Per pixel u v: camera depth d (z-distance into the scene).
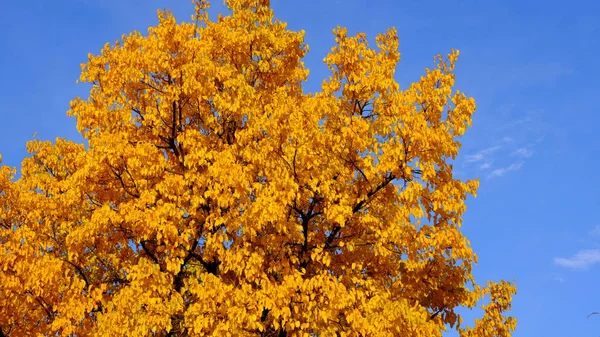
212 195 9.14
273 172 8.59
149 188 9.83
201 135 10.33
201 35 11.20
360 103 10.25
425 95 9.07
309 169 8.92
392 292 9.72
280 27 12.11
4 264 9.55
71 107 11.31
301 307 8.30
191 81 9.89
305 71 12.09
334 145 9.16
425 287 10.30
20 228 9.98
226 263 9.14
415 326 8.05
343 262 10.00
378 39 10.62
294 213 9.66
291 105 9.31
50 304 9.81
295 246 9.70
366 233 9.99
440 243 9.19
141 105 11.12
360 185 9.65
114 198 10.27
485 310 10.58
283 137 8.95
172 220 9.41
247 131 9.34
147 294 8.45
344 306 7.96
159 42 10.63
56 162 11.75
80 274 10.39
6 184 11.27
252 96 10.12
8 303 9.51
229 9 12.30
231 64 11.45
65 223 10.12
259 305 8.02
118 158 9.54
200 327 7.93
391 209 9.33
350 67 10.28
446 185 9.09
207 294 8.05
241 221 8.66
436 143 8.66
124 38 11.48
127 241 10.42
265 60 11.66
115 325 8.21
